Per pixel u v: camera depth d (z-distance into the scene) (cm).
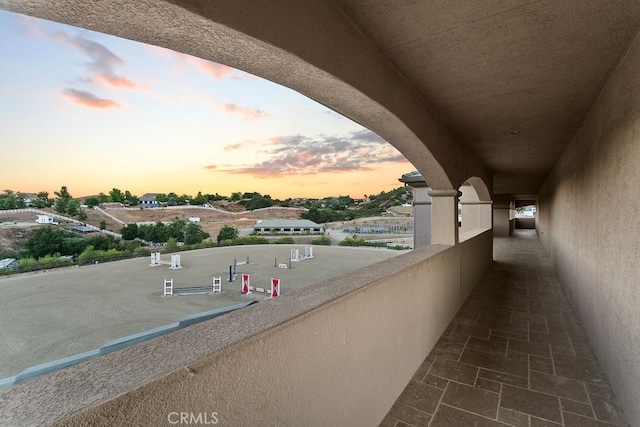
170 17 88
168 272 1734
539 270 655
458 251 400
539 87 238
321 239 2959
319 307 128
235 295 1380
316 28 133
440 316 316
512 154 495
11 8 80
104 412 60
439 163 310
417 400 209
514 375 240
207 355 82
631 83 181
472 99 262
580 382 229
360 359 162
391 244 2494
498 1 138
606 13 147
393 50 184
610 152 225
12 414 56
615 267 215
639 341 172
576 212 378
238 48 113
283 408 108
